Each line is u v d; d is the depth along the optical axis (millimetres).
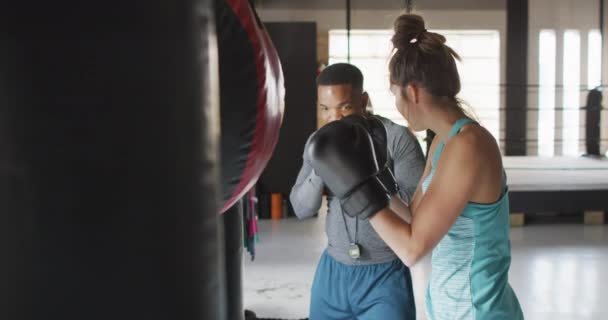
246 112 1177
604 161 7254
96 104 613
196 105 678
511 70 7520
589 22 8227
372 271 1764
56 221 604
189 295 660
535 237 5746
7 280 599
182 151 657
